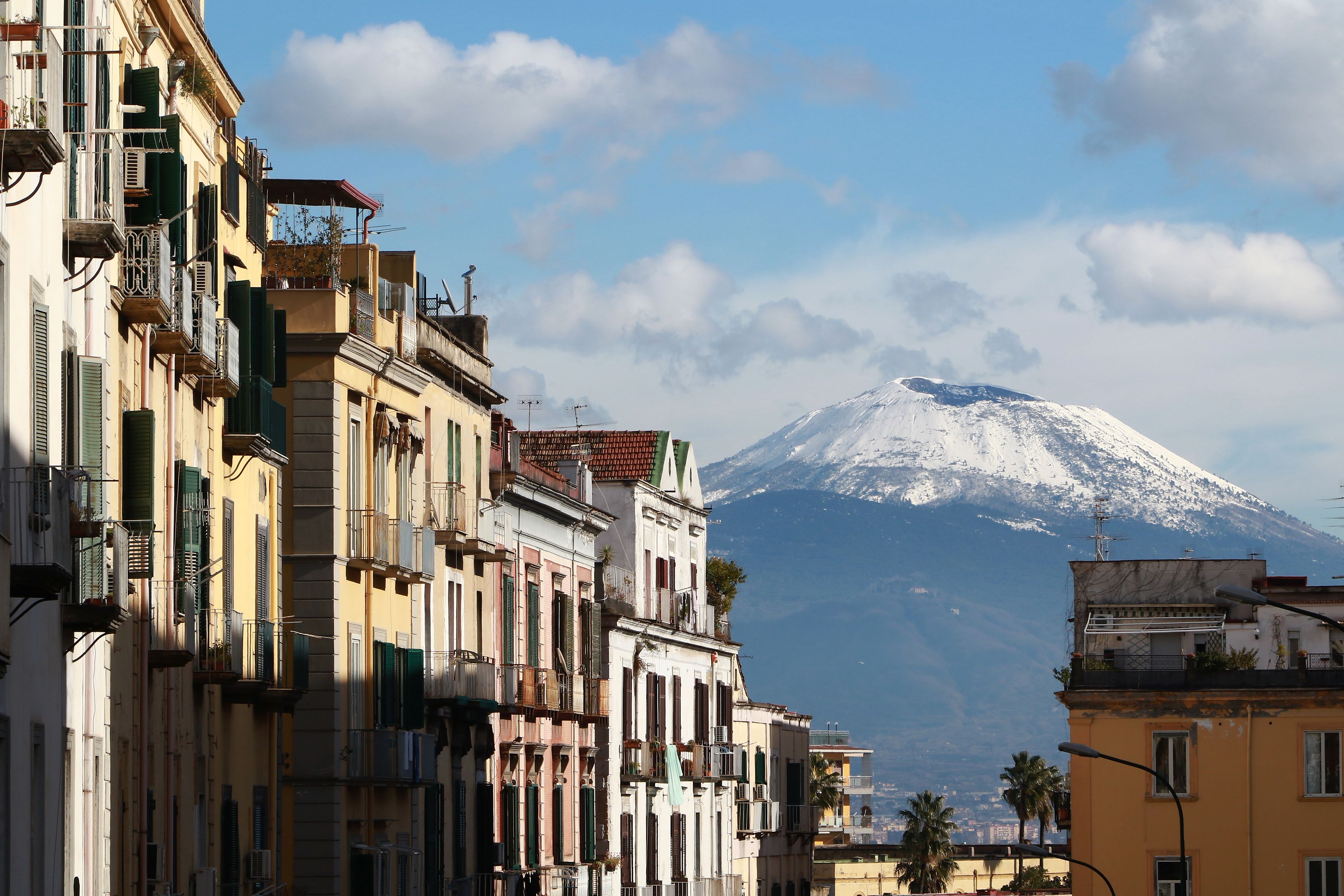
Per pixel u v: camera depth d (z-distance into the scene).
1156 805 120.62
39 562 42.47
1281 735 120.19
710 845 150.62
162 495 63.62
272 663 76.50
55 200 47.28
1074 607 139.88
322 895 82.69
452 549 100.62
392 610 91.50
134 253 58.41
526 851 112.38
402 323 93.06
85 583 48.56
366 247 90.00
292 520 83.69
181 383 66.19
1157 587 139.38
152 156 59.41
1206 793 120.50
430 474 97.81
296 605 83.31
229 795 73.06
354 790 85.50
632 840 133.25
